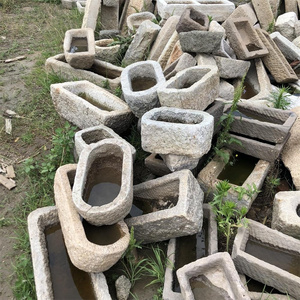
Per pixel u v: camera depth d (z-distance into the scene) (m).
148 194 2.53
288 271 2.12
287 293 2.01
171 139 2.36
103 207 1.96
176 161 2.47
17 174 3.03
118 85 3.83
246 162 2.91
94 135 2.82
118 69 4.09
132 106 2.87
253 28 4.19
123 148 2.30
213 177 2.65
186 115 2.50
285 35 5.10
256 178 2.58
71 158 2.97
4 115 3.73
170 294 1.95
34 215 2.23
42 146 3.35
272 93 3.56
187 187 2.23
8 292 2.19
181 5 4.93
